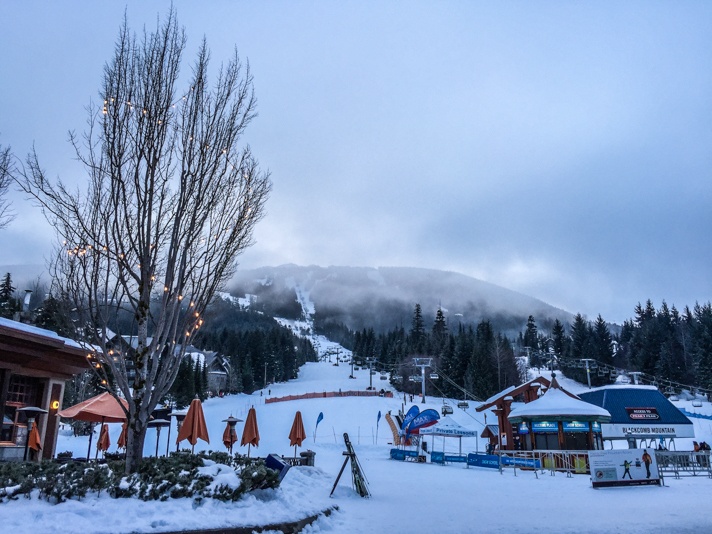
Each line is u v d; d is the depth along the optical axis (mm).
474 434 35969
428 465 32094
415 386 112312
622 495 17750
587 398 42031
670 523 11844
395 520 12539
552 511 13992
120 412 20125
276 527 10023
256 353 137500
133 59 13180
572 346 125188
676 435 38531
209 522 9414
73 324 12008
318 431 57625
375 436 55188
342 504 14852
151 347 12180
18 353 18016
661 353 104562
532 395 40875
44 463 11703
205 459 13820
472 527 11617
